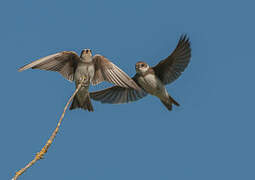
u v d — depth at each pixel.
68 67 11.20
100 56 11.20
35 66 10.46
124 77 11.08
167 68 15.84
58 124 7.35
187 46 14.68
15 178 6.63
